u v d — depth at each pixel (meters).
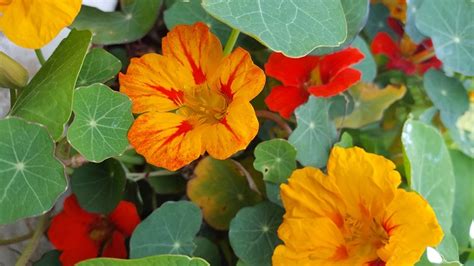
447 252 0.40
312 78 0.43
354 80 0.42
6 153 0.35
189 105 0.38
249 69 0.36
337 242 0.38
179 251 0.40
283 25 0.36
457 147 0.49
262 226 0.40
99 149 0.37
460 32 0.45
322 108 0.41
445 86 0.47
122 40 0.43
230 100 0.38
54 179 0.35
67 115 0.35
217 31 0.44
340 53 0.42
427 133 0.42
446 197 0.42
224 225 0.42
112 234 0.42
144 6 0.43
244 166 0.43
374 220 0.38
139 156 0.43
